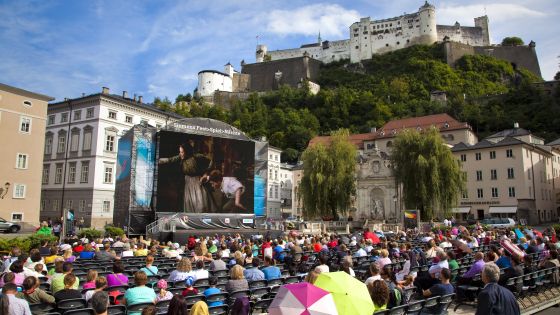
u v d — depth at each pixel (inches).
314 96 5831.7
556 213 3009.4
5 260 593.0
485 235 1082.1
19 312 311.7
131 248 848.9
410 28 6451.8
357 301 282.4
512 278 487.8
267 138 5034.5
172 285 479.5
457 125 3540.8
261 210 1787.6
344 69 6624.0
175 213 1501.0
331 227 2132.1
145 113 2559.1
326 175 2222.0
